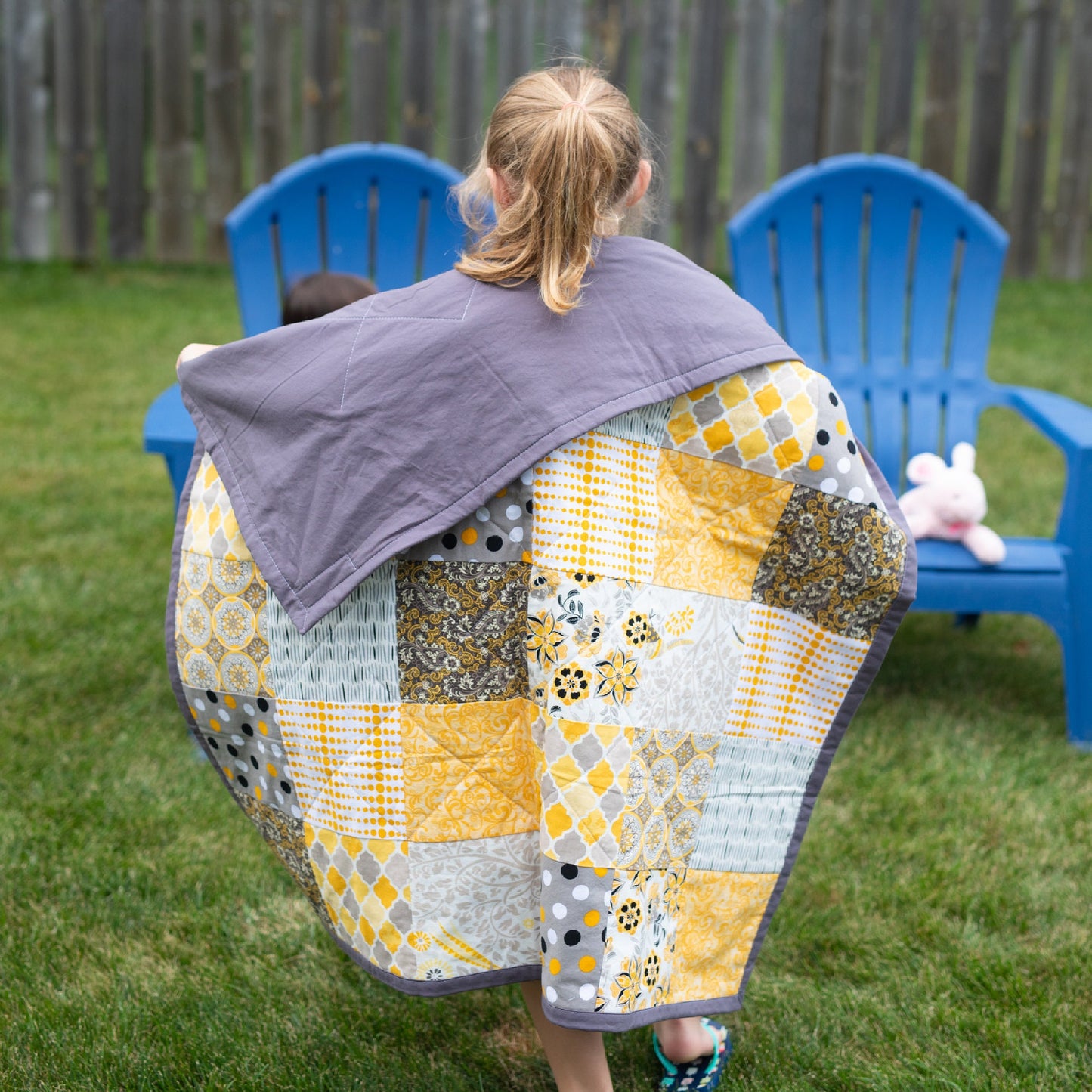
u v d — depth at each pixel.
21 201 6.83
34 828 2.45
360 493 1.45
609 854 1.43
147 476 4.42
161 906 2.25
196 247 7.00
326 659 1.52
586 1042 1.59
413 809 1.53
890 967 2.12
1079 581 2.86
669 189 6.90
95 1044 1.90
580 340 1.44
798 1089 1.84
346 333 1.50
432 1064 1.90
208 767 2.72
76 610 3.42
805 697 1.63
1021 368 5.56
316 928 2.21
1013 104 10.86
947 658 3.44
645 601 1.46
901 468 3.49
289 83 6.57
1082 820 2.58
